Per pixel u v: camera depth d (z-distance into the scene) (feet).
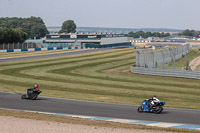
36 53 429.79
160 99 133.69
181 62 298.76
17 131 71.00
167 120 89.30
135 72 240.73
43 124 77.87
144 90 160.15
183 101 130.00
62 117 88.33
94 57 382.63
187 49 399.44
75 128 74.54
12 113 91.45
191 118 92.94
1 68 253.44
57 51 481.46
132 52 486.38
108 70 261.44
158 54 252.42
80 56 392.68
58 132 70.64
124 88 165.58
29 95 122.01
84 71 251.60
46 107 106.63
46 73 231.30
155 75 225.97
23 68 258.57
